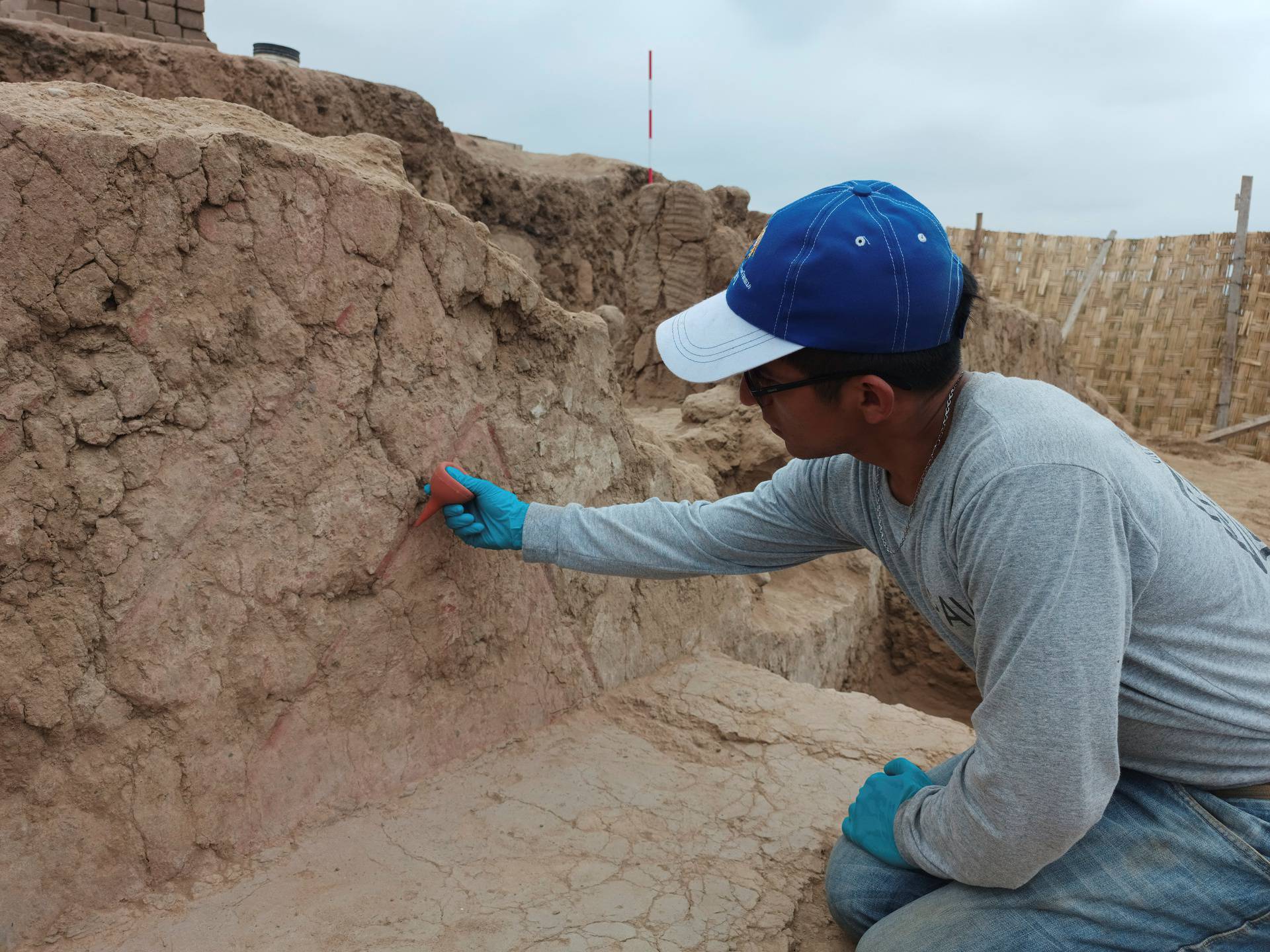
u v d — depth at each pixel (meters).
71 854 1.56
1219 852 1.27
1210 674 1.25
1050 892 1.37
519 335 2.38
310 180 1.77
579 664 2.58
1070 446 1.17
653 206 10.98
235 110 1.96
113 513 1.58
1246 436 13.20
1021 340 11.80
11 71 6.12
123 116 1.63
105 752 1.60
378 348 1.95
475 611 2.23
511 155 11.88
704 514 1.83
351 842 1.85
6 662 1.48
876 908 1.64
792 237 1.23
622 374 11.12
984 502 1.20
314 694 1.90
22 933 1.50
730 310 1.33
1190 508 1.29
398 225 1.95
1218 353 13.41
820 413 1.31
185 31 7.68
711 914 1.72
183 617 1.68
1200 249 13.49
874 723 2.55
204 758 1.72
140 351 1.58
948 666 6.84
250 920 1.61
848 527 1.62
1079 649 1.14
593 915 1.69
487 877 1.78
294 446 1.81
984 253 14.80
